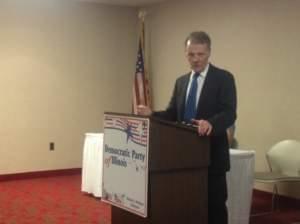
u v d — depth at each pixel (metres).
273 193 5.13
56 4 6.92
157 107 7.45
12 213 4.75
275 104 5.42
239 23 5.90
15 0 6.58
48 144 6.94
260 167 5.62
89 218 4.59
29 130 6.78
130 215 2.54
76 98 7.16
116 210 2.67
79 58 7.17
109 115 2.64
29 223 4.38
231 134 5.20
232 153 4.04
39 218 4.56
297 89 5.15
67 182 6.51
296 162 4.84
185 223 2.45
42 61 6.84
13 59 6.61
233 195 4.02
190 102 2.69
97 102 7.36
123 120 2.51
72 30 7.08
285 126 5.30
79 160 7.22
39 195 5.62
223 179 2.64
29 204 5.15
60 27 6.97
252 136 5.73
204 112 2.63
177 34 6.99
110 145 2.63
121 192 2.53
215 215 2.63
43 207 5.02
